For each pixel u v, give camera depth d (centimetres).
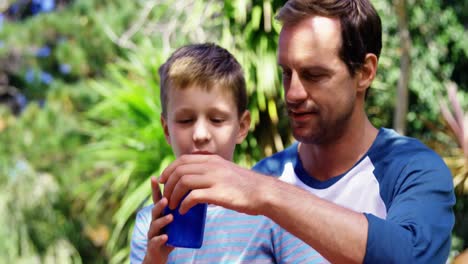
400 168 207
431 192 192
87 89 1147
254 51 602
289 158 240
